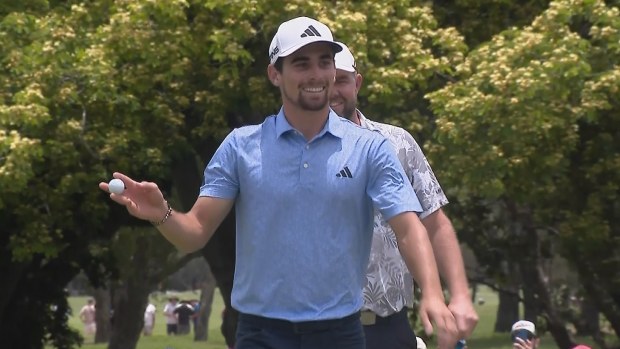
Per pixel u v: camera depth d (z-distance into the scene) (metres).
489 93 36.66
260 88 39.50
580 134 40.72
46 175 40.84
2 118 36.41
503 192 37.31
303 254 12.09
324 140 12.23
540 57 36.88
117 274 56.56
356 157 12.20
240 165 12.30
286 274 12.12
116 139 39.62
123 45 39.00
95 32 40.47
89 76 38.72
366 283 15.75
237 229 12.55
